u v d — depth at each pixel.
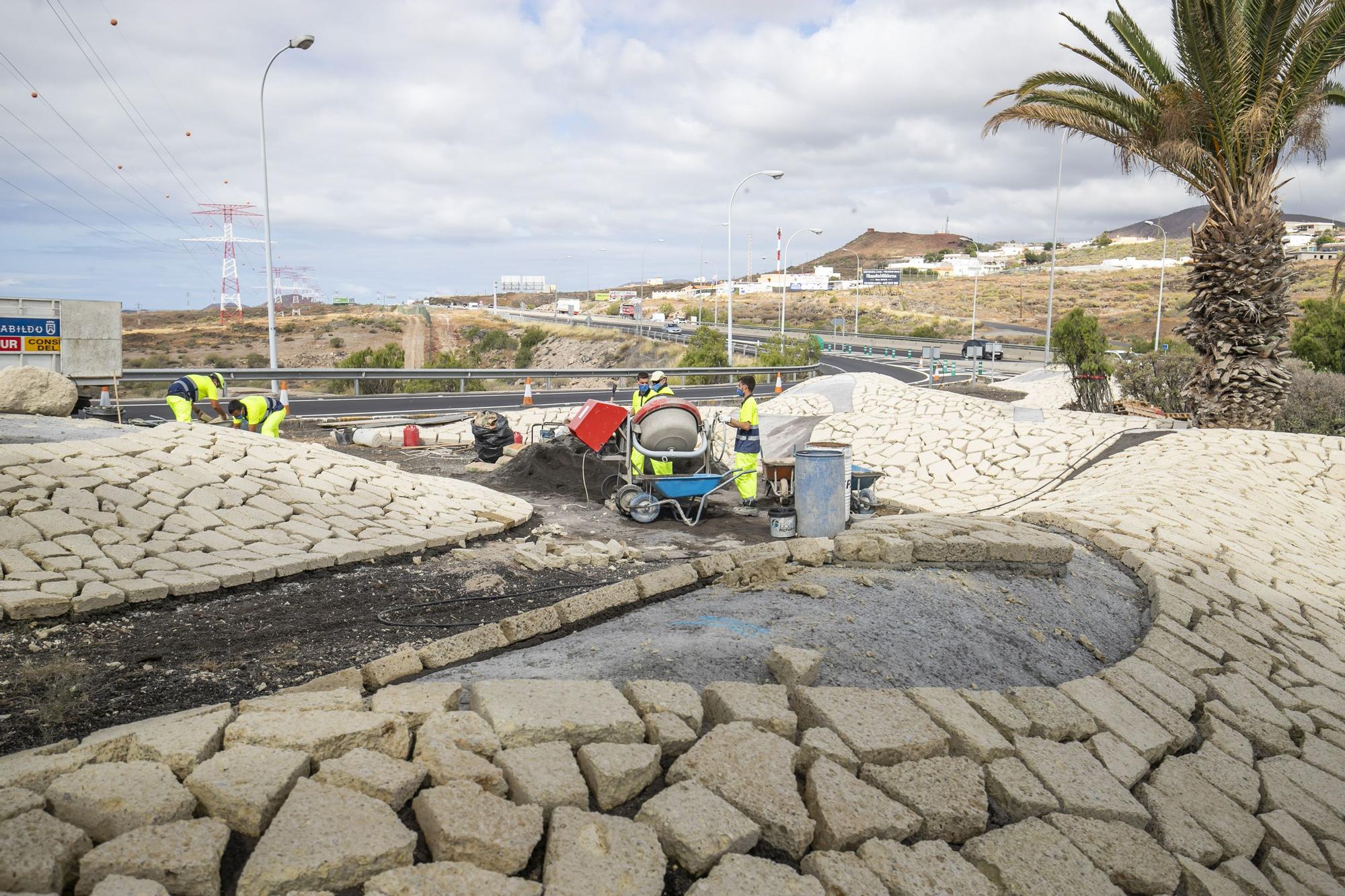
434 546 8.41
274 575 6.89
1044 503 13.26
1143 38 16.78
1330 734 5.93
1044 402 25.81
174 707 4.42
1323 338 32.88
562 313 145.88
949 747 4.28
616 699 4.02
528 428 20.42
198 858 2.60
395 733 3.50
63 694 4.32
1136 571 8.47
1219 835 4.23
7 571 6.04
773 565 6.57
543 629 5.51
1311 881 4.10
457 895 2.70
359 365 43.12
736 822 3.29
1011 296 137.88
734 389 35.31
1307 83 15.55
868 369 51.72
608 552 8.60
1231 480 13.75
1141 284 132.88
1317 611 9.08
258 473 9.35
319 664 5.22
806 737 3.95
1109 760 4.50
